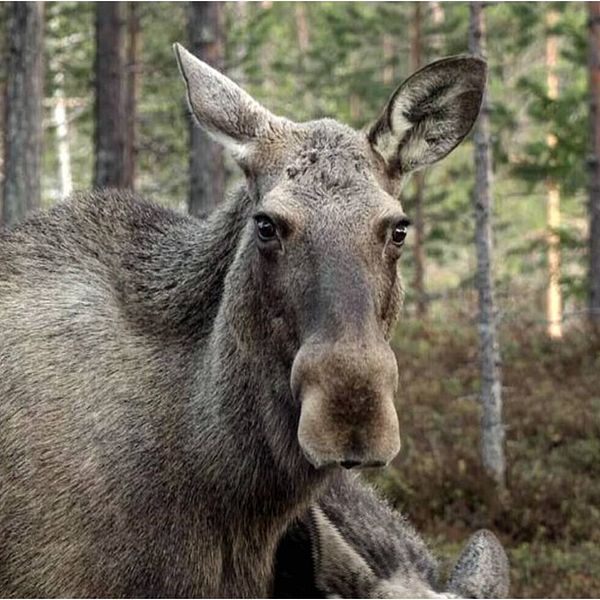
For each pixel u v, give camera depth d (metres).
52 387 6.73
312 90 38.56
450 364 18.42
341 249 5.72
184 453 6.65
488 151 13.67
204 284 6.90
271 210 5.84
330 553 7.48
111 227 7.38
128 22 31.59
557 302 29.56
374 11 37.66
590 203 22.92
